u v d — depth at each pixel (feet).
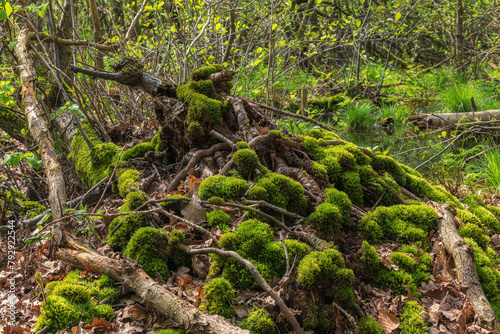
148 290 7.09
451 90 28.84
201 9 18.90
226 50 18.66
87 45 15.46
